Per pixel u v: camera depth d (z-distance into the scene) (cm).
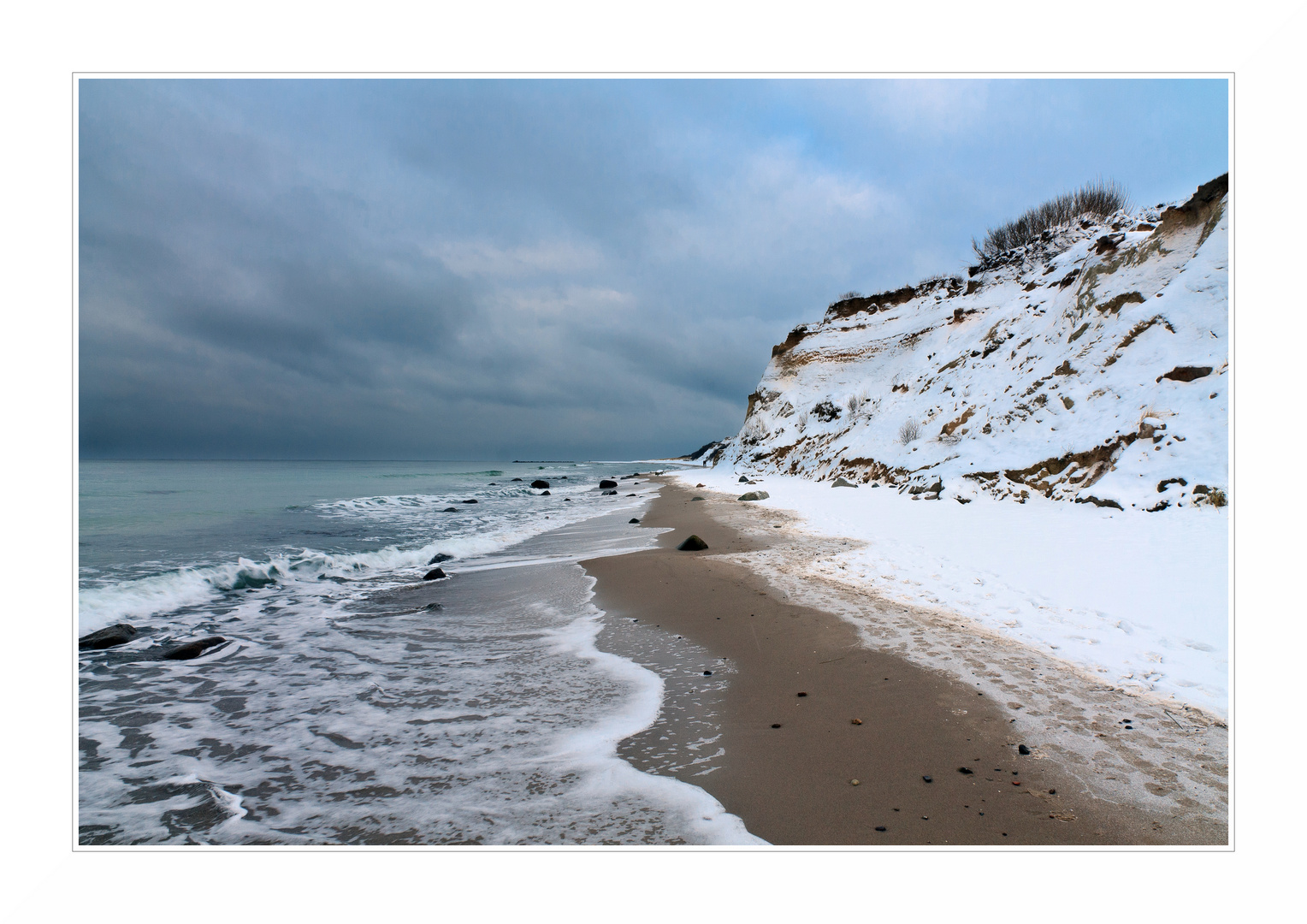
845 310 4494
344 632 577
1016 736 343
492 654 508
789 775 307
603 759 326
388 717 386
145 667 483
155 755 338
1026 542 904
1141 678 424
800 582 753
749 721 370
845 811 276
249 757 334
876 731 354
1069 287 1856
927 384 2478
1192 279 1387
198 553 959
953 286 3934
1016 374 1823
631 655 501
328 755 337
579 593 724
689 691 420
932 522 1197
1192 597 580
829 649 500
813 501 1797
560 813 276
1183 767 306
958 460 1642
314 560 888
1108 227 2128
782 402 4197
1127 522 940
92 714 394
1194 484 967
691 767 317
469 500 2309
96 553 949
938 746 335
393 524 1470
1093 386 1434
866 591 701
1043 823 264
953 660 468
